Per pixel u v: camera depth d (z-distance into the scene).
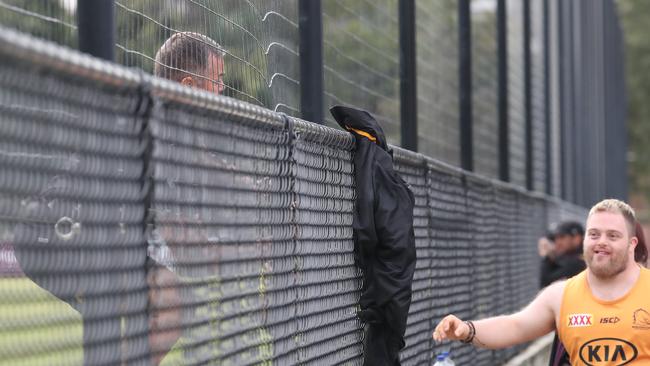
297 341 14.64
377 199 17.22
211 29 14.88
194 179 11.41
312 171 15.43
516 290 36.81
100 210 9.52
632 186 184.12
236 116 12.45
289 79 18.05
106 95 9.59
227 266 12.26
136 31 12.88
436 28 29.73
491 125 37.31
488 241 31.02
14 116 8.16
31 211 8.47
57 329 8.83
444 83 30.61
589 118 77.44
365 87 23.12
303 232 14.98
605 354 15.51
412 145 23.56
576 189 66.81
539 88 48.25
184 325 11.14
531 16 44.34
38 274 8.59
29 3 10.45
